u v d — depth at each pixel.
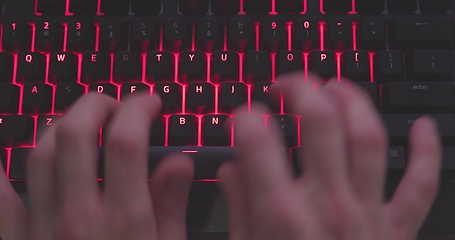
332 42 0.69
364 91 0.66
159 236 0.44
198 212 0.65
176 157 0.48
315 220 0.34
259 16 0.71
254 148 0.35
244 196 0.40
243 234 0.38
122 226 0.35
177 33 0.69
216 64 0.68
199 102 0.67
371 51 0.69
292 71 0.66
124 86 0.67
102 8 0.72
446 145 0.66
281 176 0.35
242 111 0.38
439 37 0.69
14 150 0.66
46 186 0.40
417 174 0.44
